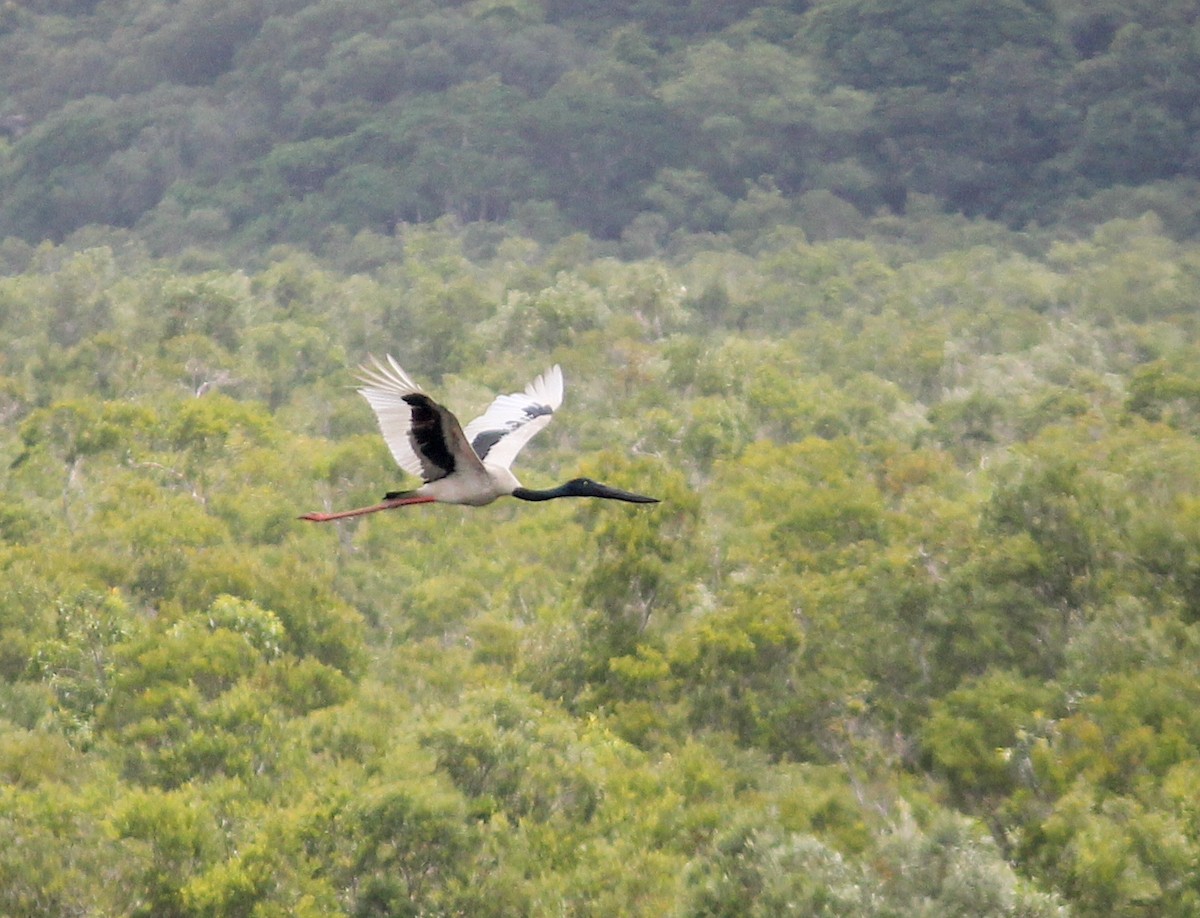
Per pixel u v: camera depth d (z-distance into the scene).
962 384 77.50
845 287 104.50
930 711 30.55
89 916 21.45
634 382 66.38
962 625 31.92
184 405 53.34
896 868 21.62
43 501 47.75
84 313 86.00
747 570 38.19
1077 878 22.53
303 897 21.95
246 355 74.88
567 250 120.25
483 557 45.00
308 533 45.84
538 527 44.75
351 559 46.12
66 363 69.00
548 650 33.91
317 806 23.69
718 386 64.25
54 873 21.83
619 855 23.80
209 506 47.62
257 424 53.97
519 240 128.75
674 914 21.83
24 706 29.16
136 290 91.19
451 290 87.94
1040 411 60.84
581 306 78.50
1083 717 27.25
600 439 58.25
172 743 27.20
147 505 44.09
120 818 23.06
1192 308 95.62
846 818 25.97
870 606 33.16
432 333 79.81
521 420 15.74
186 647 30.08
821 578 35.47
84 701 30.11
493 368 71.50
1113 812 24.25
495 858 23.41
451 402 62.69
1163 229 129.12
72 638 31.89
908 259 126.81
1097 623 29.77
